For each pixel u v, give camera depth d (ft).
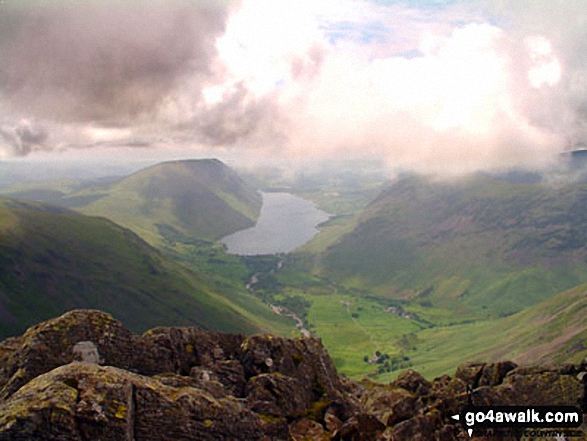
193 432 93.71
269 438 105.70
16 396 79.97
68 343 118.73
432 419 146.41
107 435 79.56
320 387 159.33
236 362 148.77
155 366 131.03
